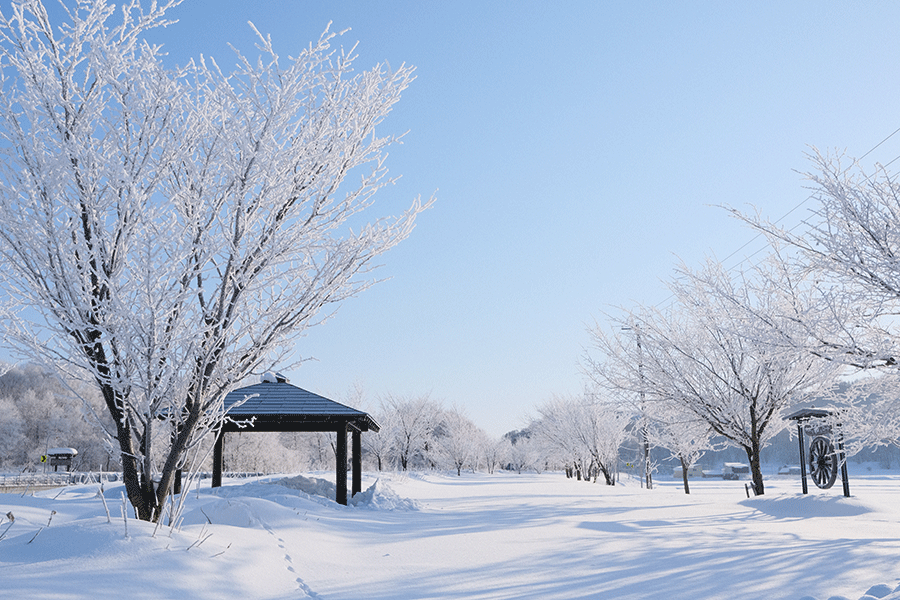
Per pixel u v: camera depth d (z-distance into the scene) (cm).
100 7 640
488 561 705
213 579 516
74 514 942
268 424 1563
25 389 6194
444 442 6297
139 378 622
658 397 1833
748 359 1666
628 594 531
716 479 6719
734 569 626
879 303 1016
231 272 646
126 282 610
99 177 607
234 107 670
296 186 678
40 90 596
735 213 1150
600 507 1460
